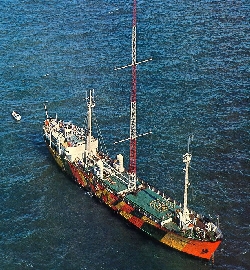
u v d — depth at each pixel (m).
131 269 117.81
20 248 123.69
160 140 162.12
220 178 145.62
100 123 171.38
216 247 117.69
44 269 117.88
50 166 153.25
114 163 144.12
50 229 129.38
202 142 160.25
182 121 170.50
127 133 166.25
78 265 118.88
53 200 139.50
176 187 142.50
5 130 169.50
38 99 185.88
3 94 188.62
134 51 129.62
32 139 165.62
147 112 175.75
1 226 130.12
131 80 195.12
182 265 119.06
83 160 146.25
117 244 124.88
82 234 127.81
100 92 188.50
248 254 120.62
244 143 159.50
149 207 127.88
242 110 174.88
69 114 177.12
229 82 190.75
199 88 187.62
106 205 137.12
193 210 133.62
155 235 124.94
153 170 149.50
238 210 134.00
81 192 143.00
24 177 148.12
